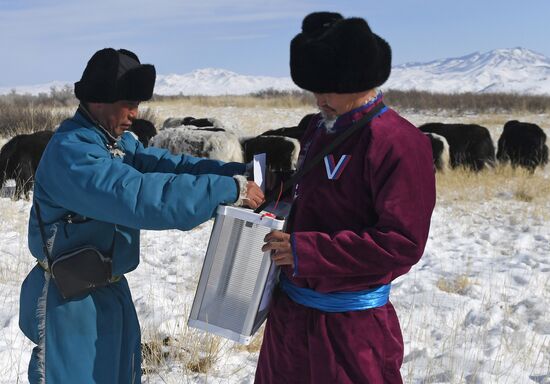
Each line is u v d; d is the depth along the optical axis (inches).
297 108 1503.4
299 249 99.1
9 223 341.7
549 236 362.3
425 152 101.3
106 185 103.8
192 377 166.4
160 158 126.9
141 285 241.0
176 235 336.2
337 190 101.9
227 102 1583.4
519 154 649.6
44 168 110.5
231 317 105.8
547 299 245.4
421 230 98.9
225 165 125.0
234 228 104.5
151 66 113.0
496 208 447.5
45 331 113.0
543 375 174.6
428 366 173.2
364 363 103.6
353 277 102.3
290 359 109.3
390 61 101.4
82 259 111.0
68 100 1560.0
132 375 123.0
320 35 101.1
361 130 101.0
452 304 234.2
